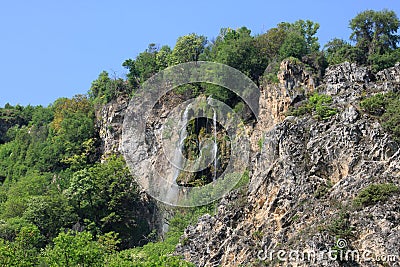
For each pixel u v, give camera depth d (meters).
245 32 134.00
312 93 103.69
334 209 76.69
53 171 140.62
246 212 86.25
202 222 91.69
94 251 77.75
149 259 85.31
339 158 84.31
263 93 110.88
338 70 101.94
